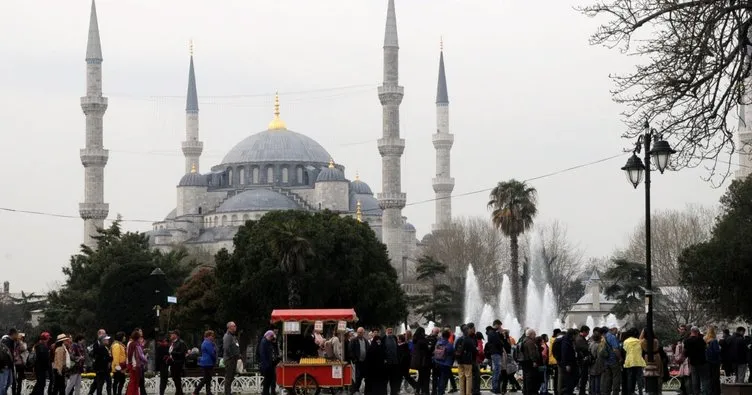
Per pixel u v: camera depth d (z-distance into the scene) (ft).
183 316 376.89
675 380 196.44
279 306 337.52
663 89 113.91
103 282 380.78
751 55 113.80
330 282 344.28
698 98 114.21
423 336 152.66
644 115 116.67
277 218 362.74
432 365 154.51
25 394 185.37
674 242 496.64
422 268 489.26
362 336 148.97
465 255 574.97
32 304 647.15
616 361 144.15
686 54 111.55
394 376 150.61
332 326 172.76
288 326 156.25
